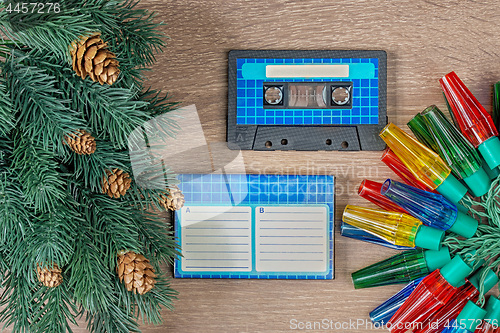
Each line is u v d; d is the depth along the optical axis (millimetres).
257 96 836
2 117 471
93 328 652
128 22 605
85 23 488
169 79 849
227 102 848
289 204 841
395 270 811
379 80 831
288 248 843
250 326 851
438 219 773
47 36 480
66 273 594
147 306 627
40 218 533
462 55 838
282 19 842
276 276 844
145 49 674
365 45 841
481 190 795
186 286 852
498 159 773
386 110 833
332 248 840
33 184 494
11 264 568
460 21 838
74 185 603
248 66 836
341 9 841
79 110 550
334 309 849
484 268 797
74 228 572
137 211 658
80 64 494
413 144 775
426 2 837
